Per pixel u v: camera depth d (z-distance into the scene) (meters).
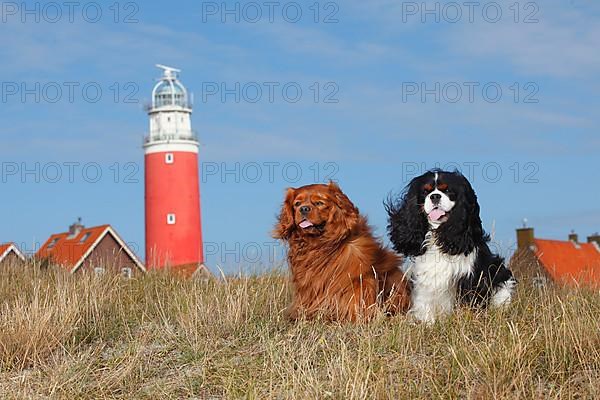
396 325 3.40
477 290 3.50
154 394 3.10
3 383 3.26
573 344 3.06
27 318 3.60
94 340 3.64
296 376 3.00
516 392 2.78
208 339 3.49
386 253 3.69
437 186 3.50
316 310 3.62
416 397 2.85
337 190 3.68
